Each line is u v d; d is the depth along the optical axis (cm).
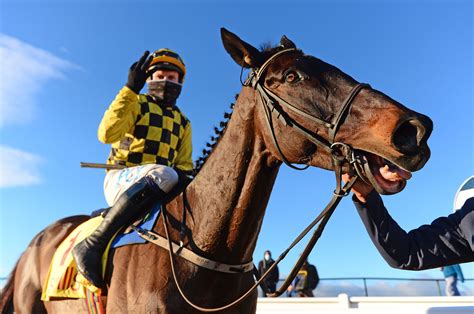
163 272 192
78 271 213
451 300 443
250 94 199
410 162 155
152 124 265
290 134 182
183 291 188
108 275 208
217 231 193
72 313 233
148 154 262
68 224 294
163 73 282
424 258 213
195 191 209
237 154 196
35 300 275
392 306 459
